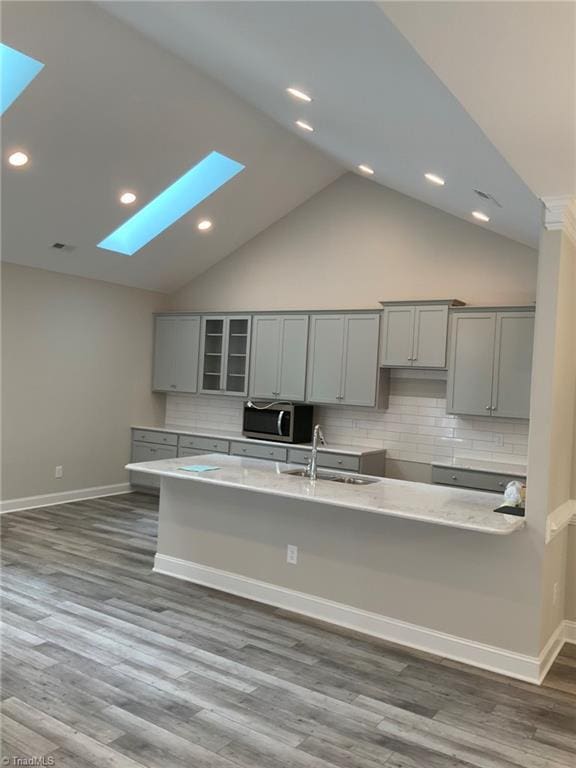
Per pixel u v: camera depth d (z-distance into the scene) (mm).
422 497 3795
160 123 5219
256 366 7043
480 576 3473
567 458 3850
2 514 6363
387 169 4789
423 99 2551
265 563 4273
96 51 4363
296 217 7223
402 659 3502
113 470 7637
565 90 2158
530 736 2779
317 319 6609
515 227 4973
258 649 3541
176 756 2518
